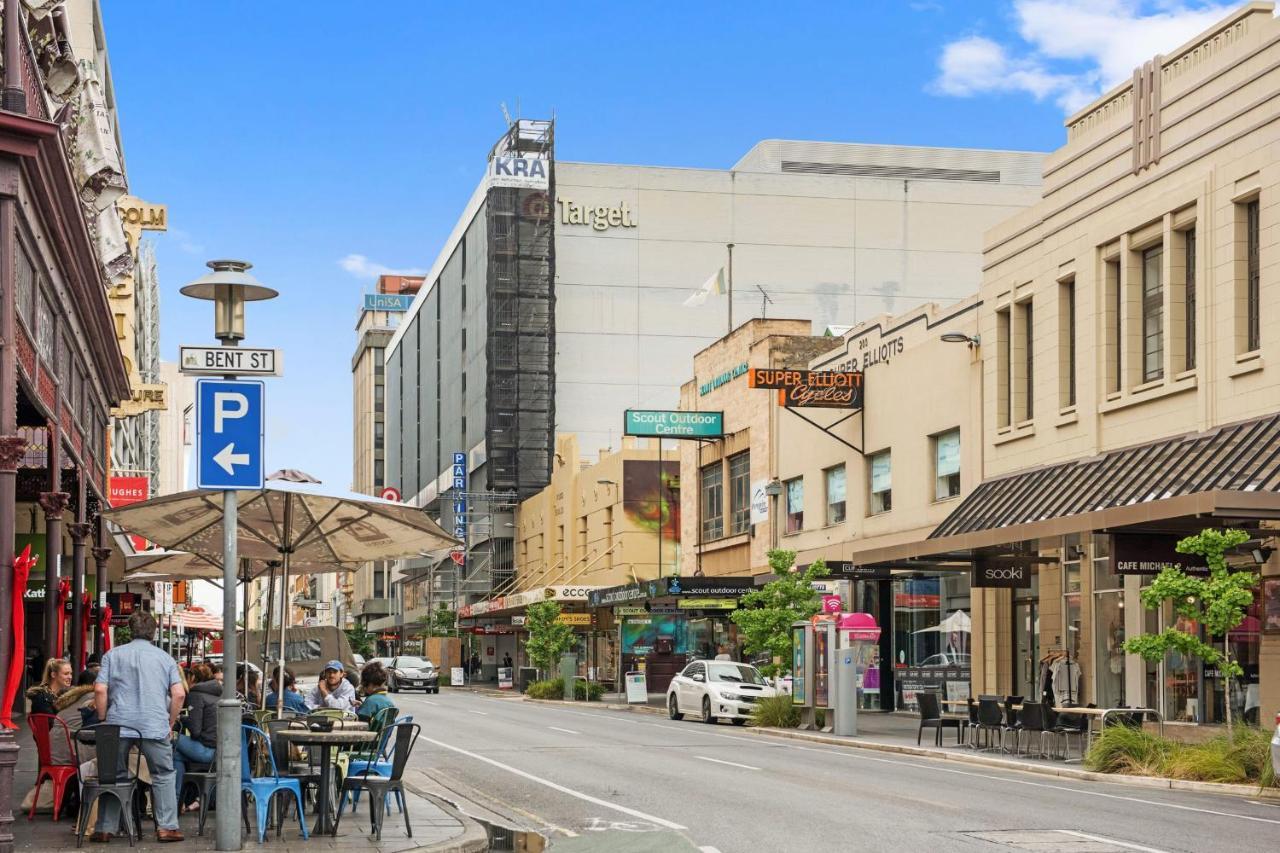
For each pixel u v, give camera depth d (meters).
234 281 12.13
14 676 12.63
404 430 127.44
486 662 88.38
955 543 27.97
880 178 84.50
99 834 12.27
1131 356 28.58
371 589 146.25
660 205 83.31
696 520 55.16
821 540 43.38
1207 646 20.78
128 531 16.42
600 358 82.75
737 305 82.88
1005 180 85.62
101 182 24.14
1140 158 28.16
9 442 13.22
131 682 12.27
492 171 82.62
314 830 13.36
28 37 15.84
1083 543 29.20
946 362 35.84
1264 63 24.72
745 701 35.72
